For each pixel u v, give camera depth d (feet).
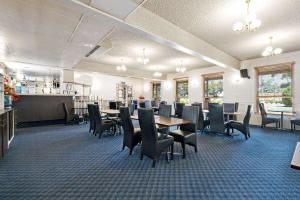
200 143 14.15
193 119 11.88
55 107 23.13
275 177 8.14
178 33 13.34
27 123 20.81
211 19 12.09
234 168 9.16
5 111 10.87
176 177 8.09
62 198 6.36
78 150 12.05
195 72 30.68
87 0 8.04
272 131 18.92
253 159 10.51
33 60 20.53
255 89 22.97
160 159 10.43
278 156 11.05
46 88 33.71
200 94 29.81
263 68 22.38
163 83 37.11
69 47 15.55
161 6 10.55
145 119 9.55
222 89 26.91
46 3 8.81
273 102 21.57
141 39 15.75
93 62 25.64
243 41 16.39
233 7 10.52
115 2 8.21
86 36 13.03
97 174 8.34
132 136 10.98
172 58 22.86
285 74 20.62
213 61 18.78
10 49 16.17
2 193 6.67
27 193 6.68
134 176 8.16
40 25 11.23
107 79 37.93
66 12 9.62
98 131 15.70
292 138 15.76
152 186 7.25
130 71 30.22
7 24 11.09
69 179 7.82
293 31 13.97
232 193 6.77
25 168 8.96
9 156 10.72
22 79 32.30
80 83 30.55
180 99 34.24
